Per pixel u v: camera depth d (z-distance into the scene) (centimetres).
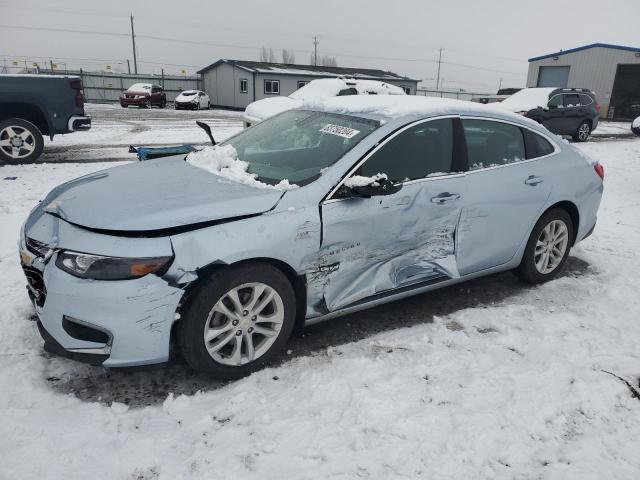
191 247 252
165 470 216
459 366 297
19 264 431
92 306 243
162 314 250
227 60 3584
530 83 3434
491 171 368
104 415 249
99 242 249
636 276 445
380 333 338
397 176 323
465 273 369
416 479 214
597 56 3036
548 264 429
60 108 909
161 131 1538
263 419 247
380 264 322
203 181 309
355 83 1208
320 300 304
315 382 279
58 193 316
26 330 323
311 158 325
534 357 309
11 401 254
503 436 240
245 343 284
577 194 420
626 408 265
